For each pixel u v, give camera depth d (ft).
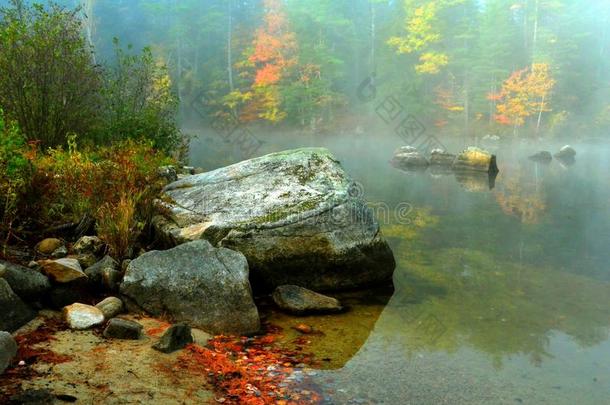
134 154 25.41
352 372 13.28
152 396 10.51
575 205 41.98
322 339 15.51
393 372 13.41
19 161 17.79
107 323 13.99
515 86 129.70
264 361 13.57
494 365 14.10
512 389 12.72
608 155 96.58
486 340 15.87
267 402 11.28
